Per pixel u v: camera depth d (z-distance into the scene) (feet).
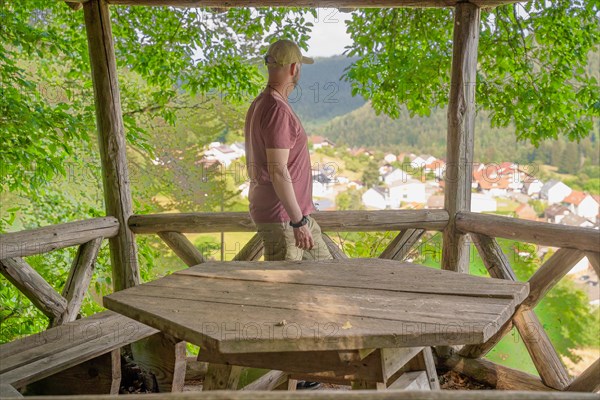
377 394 4.92
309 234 8.54
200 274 7.77
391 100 20.68
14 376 8.08
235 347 5.39
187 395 4.91
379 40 20.15
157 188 18.25
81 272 11.25
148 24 19.21
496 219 10.89
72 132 15.20
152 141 18.83
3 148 14.67
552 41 19.43
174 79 19.38
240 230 11.79
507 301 6.39
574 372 21.93
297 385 9.70
